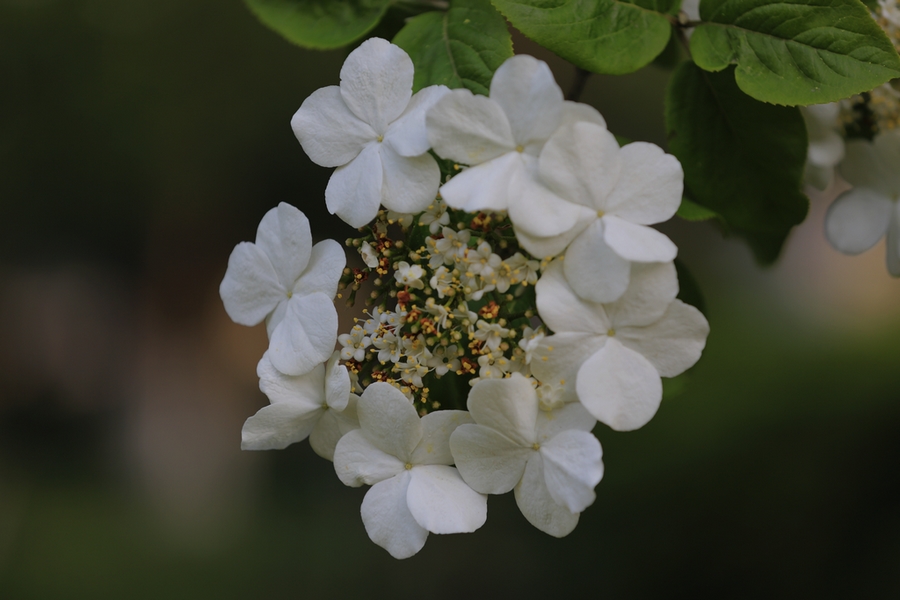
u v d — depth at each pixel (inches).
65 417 68.7
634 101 50.1
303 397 21.0
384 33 23.0
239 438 67.7
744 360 46.7
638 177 20.1
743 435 43.1
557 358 20.1
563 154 19.9
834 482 40.8
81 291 71.7
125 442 68.0
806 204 22.1
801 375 45.1
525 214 19.8
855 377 43.9
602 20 21.1
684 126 22.1
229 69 66.3
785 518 40.8
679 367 20.1
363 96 20.6
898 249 23.9
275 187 66.2
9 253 69.7
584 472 19.8
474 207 19.8
